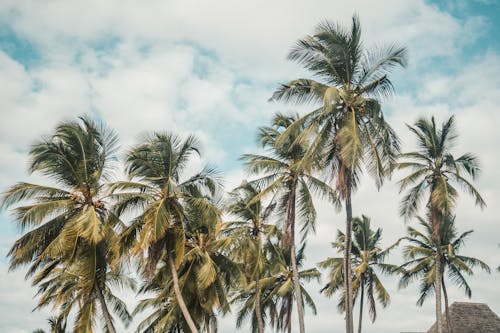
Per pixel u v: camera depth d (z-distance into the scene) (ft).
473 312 169.07
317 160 85.15
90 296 85.56
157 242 86.28
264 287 135.74
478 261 127.13
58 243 79.66
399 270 143.54
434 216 107.45
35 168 82.79
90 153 85.51
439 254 114.21
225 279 105.91
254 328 137.69
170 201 86.28
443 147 107.96
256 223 114.52
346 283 83.66
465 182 105.09
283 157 100.22
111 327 84.17
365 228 151.23
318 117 83.15
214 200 96.12
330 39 81.30
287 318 135.85
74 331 83.35
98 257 85.25
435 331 168.35
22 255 83.46
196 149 87.81
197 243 101.96
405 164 109.40
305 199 96.12
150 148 85.51
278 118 103.14
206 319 112.47
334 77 84.28
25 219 79.66
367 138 81.41
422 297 132.16
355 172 80.28
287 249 132.36
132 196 83.61
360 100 82.53
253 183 100.42
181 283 97.45
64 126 83.82
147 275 86.58
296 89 84.23
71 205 84.43
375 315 149.28
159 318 122.62
